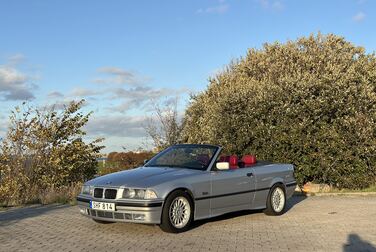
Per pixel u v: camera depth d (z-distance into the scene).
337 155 14.68
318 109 14.41
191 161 9.11
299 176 14.78
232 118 15.19
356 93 15.14
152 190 7.64
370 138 14.77
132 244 7.18
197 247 6.98
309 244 7.21
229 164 9.07
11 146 14.72
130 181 7.93
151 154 20.36
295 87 14.99
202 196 8.41
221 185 8.81
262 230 8.41
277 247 7.01
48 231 8.34
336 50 22.28
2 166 14.31
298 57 21.78
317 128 14.70
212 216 8.70
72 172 16.83
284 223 9.19
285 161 14.65
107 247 6.99
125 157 19.97
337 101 14.61
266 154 14.76
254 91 15.54
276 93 14.84
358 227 8.70
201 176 8.47
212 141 15.74
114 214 7.77
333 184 15.39
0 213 10.86
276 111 14.74
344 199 13.45
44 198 13.08
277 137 14.61
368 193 14.55
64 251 6.76
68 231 8.30
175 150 9.70
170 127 21.50
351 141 14.67
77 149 16.77
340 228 8.60
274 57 22.19
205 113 19.91
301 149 14.62
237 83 20.02
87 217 9.04
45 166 15.23
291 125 14.61
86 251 6.75
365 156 14.98
